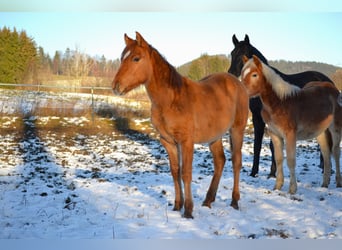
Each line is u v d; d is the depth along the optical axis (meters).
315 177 8.14
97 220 4.84
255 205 5.75
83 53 29.09
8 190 6.51
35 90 25.64
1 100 19.78
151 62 4.61
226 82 5.60
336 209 5.52
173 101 4.65
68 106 19.05
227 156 11.16
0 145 11.92
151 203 5.71
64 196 6.10
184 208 5.07
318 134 7.04
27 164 9.23
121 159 10.44
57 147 12.06
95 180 7.46
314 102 6.94
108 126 16.55
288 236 4.31
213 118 5.05
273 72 6.58
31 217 4.97
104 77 29.31
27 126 15.53
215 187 5.63
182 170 4.82
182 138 4.74
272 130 6.80
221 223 4.74
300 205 5.74
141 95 22.89
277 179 6.82
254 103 7.86
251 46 8.45
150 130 16.25
